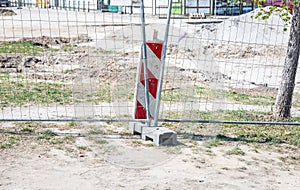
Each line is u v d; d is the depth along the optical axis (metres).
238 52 19.50
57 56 16.19
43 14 32.09
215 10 33.06
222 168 6.52
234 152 7.18
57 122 8.16
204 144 7.48
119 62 11.84
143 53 7.58
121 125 8.17
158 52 7.66
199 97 10.36
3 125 7.85
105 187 5.64
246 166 6.68
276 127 8.79
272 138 8.08
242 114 9.60
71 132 7.65
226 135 8.09
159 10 35.53
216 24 23.91
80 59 15.24
